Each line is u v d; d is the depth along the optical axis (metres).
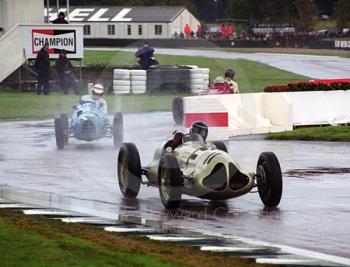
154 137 38.72
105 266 20.98
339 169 39.12
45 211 29.20
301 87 58.88
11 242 23.81
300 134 51.09
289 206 30.08
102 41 182.62
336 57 137.75
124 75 44.22
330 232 25.89
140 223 27.25
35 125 58.22
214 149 29.80
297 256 22.66
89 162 41.03
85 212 29.11
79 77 92.50
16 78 90.38
